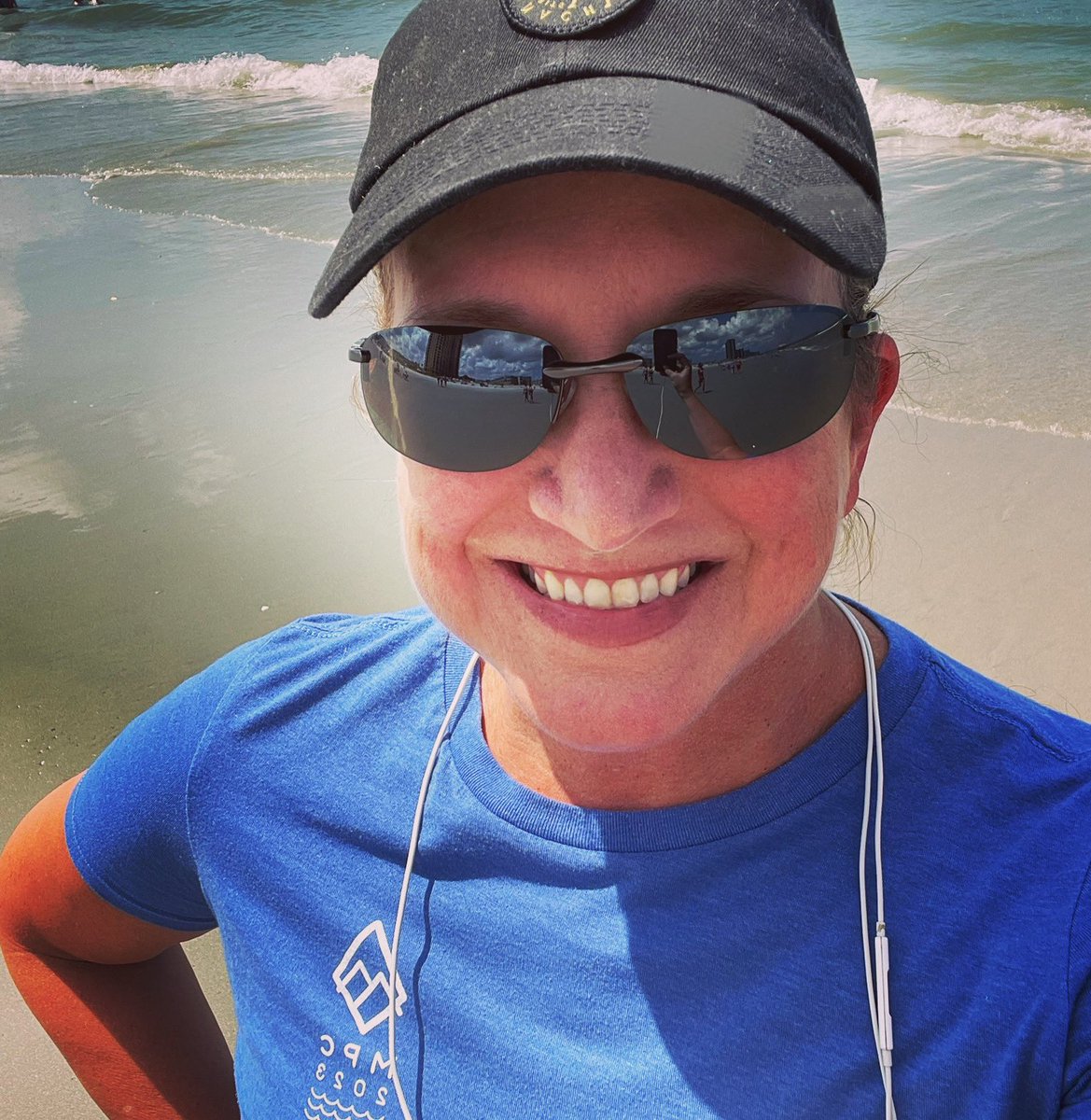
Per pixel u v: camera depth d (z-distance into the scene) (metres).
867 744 0.35
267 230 2.15
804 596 0.33
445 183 0.30
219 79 3.91
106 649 1.09
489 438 0.33
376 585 1.14
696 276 0.31
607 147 0.29
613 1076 0.34
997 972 0.32
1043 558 1.07
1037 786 0.34
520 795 0.37
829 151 0.32
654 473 0.32
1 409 1.55
